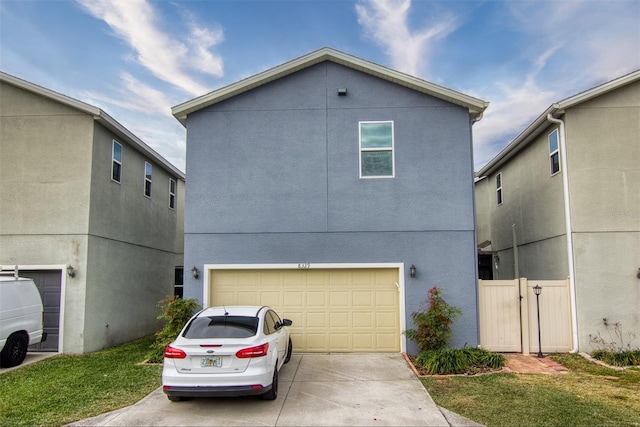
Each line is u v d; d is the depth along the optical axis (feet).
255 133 36.55
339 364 30.55
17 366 31.01
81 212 37.29
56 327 36.55
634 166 35.94
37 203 37.55
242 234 35.50
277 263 35.09
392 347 34.47
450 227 34.83
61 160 37.93
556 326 34.76
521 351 34.35
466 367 28.94
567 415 20.39
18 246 37.11
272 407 21.71
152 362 31.86
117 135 42.83
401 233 34.96
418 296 34.22
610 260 35.06
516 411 20.99
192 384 20.07
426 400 22.76
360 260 34.86
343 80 36.86
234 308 25.31
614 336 34.14
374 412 20.98
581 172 36.06
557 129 37.99
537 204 42.88
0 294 30.22
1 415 20.68
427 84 35.42
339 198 35.50
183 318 33.17
